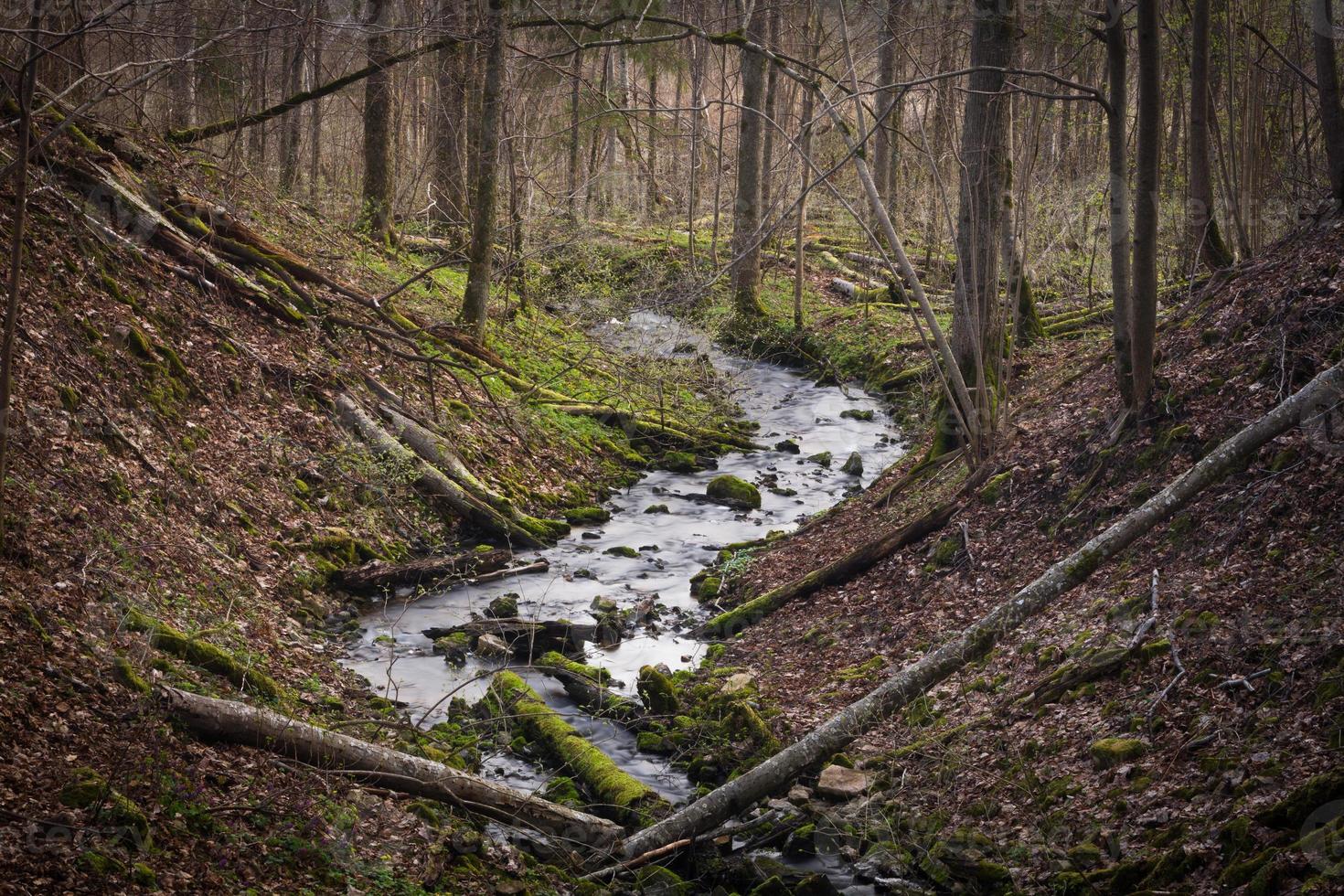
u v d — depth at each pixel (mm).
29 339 9883
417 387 14742
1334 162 10883
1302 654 6395
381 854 6141
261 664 8391
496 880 6312
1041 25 12320
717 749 8375
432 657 10023
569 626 10367
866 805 7262
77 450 9273
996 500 10445
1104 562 8570
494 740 8547
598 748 8617
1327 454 7770
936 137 20594
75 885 4770
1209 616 7105
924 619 9484
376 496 12539
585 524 14281
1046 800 6578
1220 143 13164
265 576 10289
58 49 11172
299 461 12102
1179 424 9391
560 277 23391
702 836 7191
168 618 8094
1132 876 5629
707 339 22781
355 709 8430
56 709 6035
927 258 23625
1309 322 9336
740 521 14523
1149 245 9516
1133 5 14055
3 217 11023
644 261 25484
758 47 11758
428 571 11695
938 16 16156
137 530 9094
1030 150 11922
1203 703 6547
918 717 8117
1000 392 12477
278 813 6023
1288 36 13867
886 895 6449
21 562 7359
